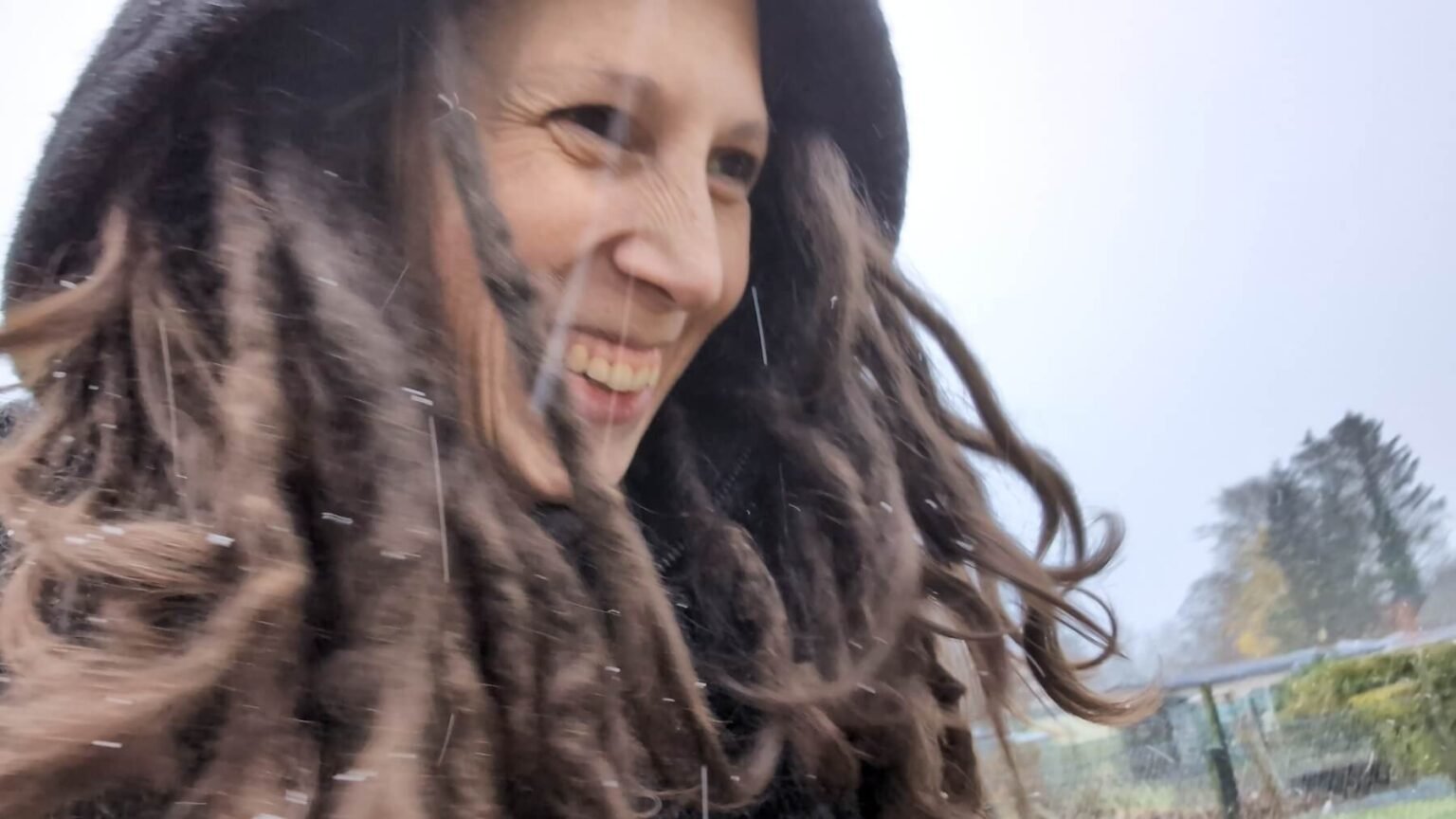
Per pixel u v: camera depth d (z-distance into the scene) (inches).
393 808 18.5
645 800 23.6
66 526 20.7
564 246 25.3
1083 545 41.6
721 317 31.4
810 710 28.9
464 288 24.3
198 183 24.9
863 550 33.5
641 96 25.9
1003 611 37.4
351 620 20.8
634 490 32.0
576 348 25.8
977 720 36.3
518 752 21.4
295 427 22.1
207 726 18.8
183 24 23.5
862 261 36.8
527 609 22.3
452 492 22.5
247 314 22.5
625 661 23.9
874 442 35.7
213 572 20.2
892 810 30.9
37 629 19.9
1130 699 39.5
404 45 25.5
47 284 25.3
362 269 23.9
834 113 36.7
